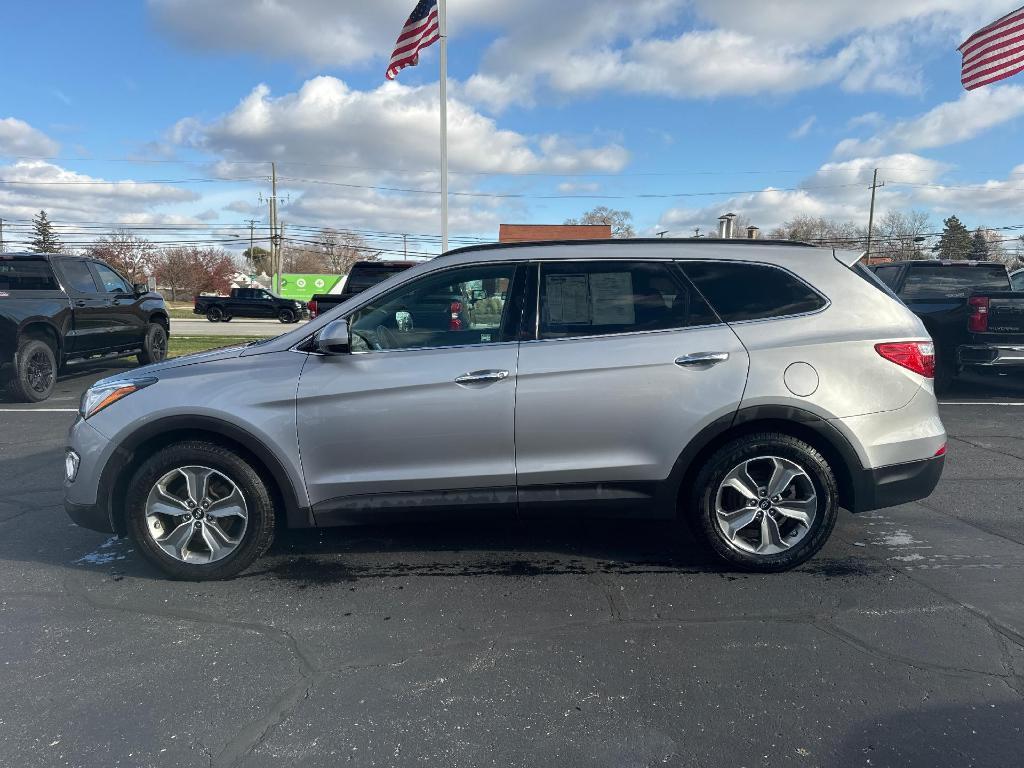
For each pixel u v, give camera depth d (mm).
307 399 3740
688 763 2420
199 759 2451
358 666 3055
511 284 3873
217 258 77062
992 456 6629
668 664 3047
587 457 3805
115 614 3543
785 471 3834
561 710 2725
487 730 2605
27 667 3049
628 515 3885
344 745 2523
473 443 3777
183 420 3734
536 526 4766
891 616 3457
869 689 2846
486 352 3771
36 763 2424
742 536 3977
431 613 3539
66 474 3928
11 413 8883
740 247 3979
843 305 3883
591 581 3900
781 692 2828
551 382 3740
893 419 3818
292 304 40938
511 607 3596
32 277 10039
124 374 4008
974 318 8781
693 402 3736
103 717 2689
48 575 4020
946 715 2666
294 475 3781
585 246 3936
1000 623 3383
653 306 3863
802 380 3740
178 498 3875
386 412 3742
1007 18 13055
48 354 9789
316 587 3850
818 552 4281
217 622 3459
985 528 4699
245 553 3861
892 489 3857
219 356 3973
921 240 66625
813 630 3330
